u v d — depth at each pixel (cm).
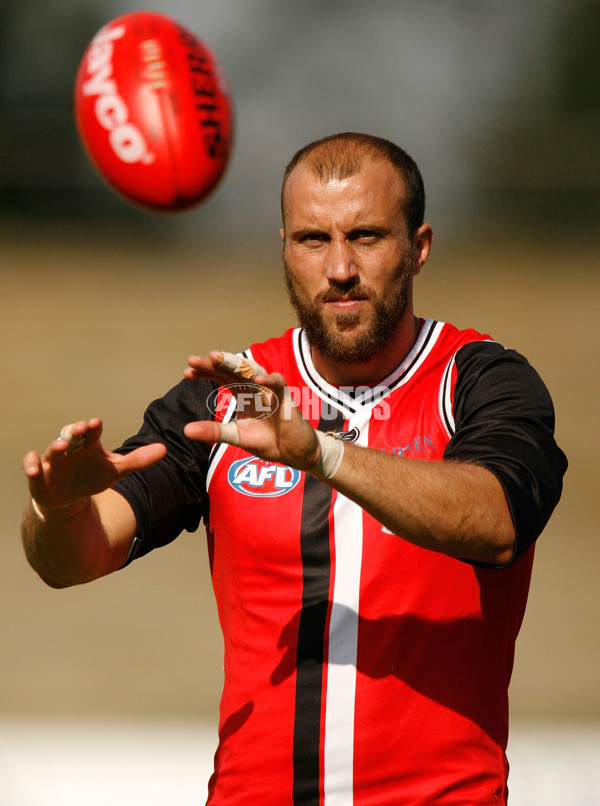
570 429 4347
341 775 937
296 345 1070
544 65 13212
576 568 2930
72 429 808
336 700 941
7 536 3212
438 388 1003
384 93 14000
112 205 10775
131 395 4991
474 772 935
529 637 2533
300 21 13888
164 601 2795
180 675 2344
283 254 1039
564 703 2162
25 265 8988
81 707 2139
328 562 962
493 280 8331
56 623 2648
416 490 816
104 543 956
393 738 934
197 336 6378
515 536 852
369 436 999
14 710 2109
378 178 972
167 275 8812
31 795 1666
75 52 12762
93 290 7950
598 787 1606
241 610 988
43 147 8156
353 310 975
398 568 951
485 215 11206
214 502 1007
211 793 1005
